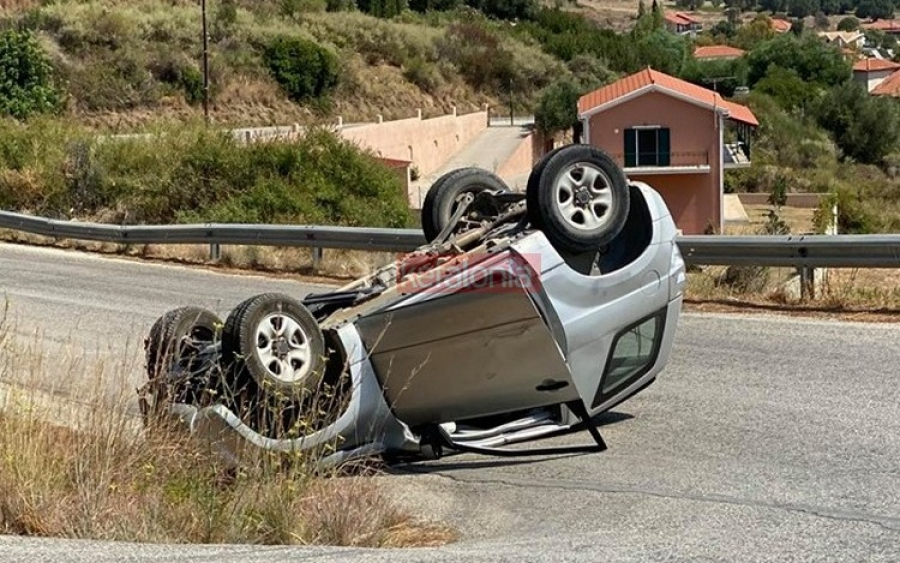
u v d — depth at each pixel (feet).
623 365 27.71
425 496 24.58
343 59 249.55
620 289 27.09
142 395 24.16
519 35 326.24
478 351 25.22
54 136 106.93
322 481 22.76
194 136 99.86
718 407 29.99
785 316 42.24
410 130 202.80
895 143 251.60
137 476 21.74
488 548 19.15
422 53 281.13
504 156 219.41
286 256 67.72
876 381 31.53
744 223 151.84
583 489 24.12
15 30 188.34
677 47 352.28
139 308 50.80
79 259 73.56
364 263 64.69
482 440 26.43
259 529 20.75
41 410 23.59
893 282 53.26
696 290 47.60
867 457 24.89
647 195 28.53
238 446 23.21
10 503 20.02
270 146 92.84
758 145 229.25
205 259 71.67
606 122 153.58
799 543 18.99
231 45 226.99
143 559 17.43
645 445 27.12
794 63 306.96
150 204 91.56
